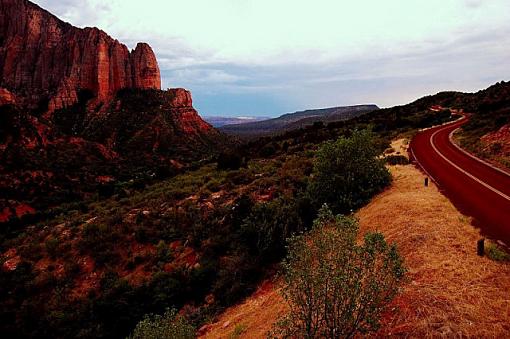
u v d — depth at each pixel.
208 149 103.31
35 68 122.19
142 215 23.41
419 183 16.67
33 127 62.16
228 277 13.53
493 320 5.52
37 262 21.55
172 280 15.09
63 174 53.19
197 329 11.41
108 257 19.73
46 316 15.74
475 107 71.38
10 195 42.81
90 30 123.69
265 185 24.69
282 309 8.76
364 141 16.98
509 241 8.59
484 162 22.53
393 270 5.49
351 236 5.69
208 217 20.88
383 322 5.96
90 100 111.62
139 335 8.52
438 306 6.02
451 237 9.04
